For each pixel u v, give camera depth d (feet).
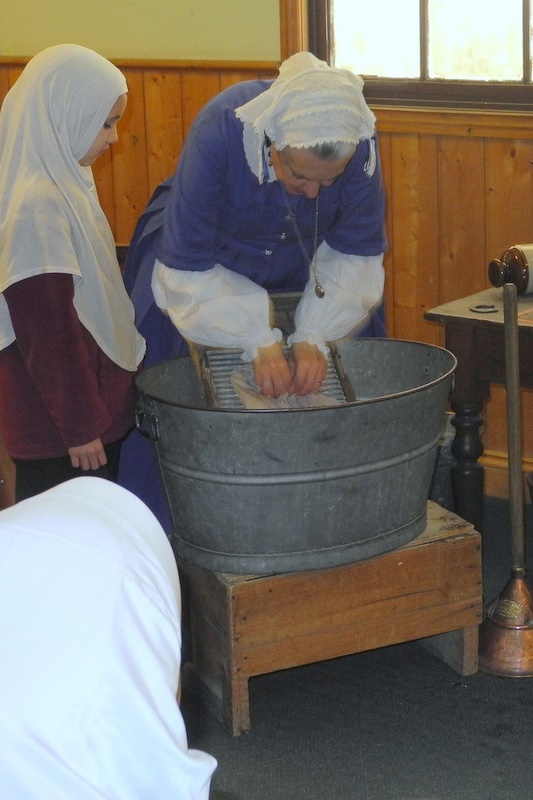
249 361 7.28
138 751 2.53
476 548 7.36
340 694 7.50
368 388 8.00
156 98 11.56
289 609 6.89
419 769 6.62
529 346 7.63
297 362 7.27
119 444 7.50
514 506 7.64
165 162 11.78
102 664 2.52
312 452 6.33
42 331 6.48
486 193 10.09
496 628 7.72
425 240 10.55
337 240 7.57
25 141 6.69
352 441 6.38
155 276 7.44
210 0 10.93
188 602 7.32
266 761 6.75
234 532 6.67
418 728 7.05
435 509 7.71
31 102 6.70
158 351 7.97
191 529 6.88
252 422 6.20
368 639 7.18
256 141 6.75
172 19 11.21
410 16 10.31
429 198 10.40
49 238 6.48
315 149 6.31
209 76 11.20
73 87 6.72
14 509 2.84
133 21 11.43
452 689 7.49
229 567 6.80
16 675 2.48
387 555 7.07
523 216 9.96
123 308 7.26
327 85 6.37
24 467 7.02
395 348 7.82
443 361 7.38
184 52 11.27
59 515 2.78
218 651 7.04
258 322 7.12
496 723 7.07
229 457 6.37
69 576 2.63
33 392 6.79
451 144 10.13
